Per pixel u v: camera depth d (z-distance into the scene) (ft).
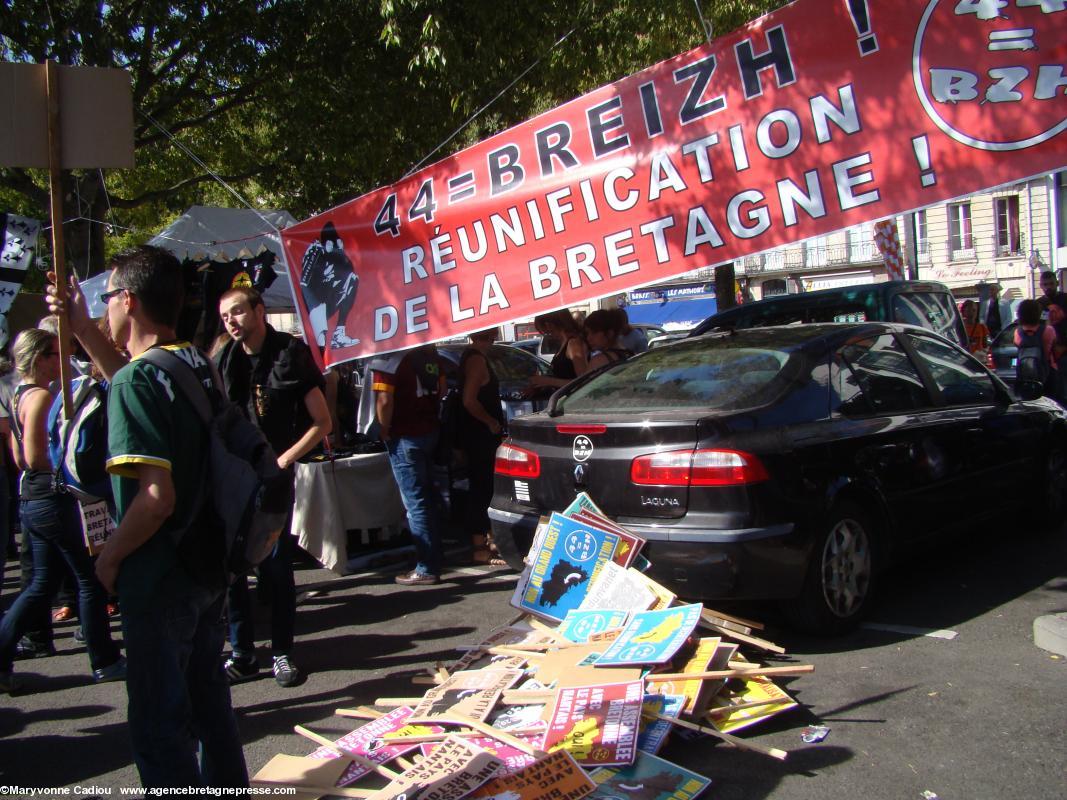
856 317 30.07
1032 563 19.24
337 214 19.22
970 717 12.27
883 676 13.71
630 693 11.93
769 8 36.32
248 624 15.26
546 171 17.65
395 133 42.70
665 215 16.87
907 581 18.49
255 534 9.23
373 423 22.82
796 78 15.85
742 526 13.64
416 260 18.70
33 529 15.23
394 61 39.83
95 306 30.19
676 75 16.66
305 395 14.84
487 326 18.25
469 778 10.48
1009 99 14.70
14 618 15.24
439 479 26.03
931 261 120.78
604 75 39.68
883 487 15.81
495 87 37.93
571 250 17.61
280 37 40.81
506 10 35.40
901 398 17.46
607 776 10.68
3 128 12.21
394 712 12.87
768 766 11.22
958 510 17.93
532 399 24.58
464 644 16.56
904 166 15.35
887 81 15.37
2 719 14.25
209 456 9.18
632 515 14.62
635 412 15.44
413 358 20.36
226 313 14.71
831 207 15.80
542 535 15.11
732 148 16.38
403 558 23.26
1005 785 10.55
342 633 17.67
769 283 143.13
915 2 15.10
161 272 9.55
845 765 11.18
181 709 8.88
